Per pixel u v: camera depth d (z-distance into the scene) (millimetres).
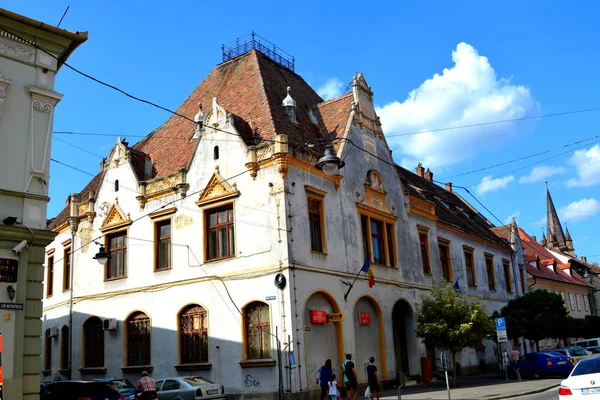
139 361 27406
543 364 30703
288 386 21938
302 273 23578
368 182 29797
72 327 30797
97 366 29219
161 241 28016
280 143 24156
